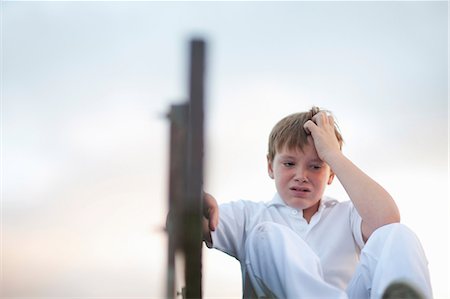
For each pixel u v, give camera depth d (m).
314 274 1.46
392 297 1.18
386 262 1.38
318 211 2.04
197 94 0.98
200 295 1.06
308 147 2.02
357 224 1.96
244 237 2.01
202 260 1.07
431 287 1.37
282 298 1.51
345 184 1.86
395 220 1.78
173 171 1.03
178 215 1.04
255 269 1.58
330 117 2.11
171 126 1.02
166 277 1.06
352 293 1.54
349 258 1.95
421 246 1.43
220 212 2.01
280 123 2.15
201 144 1.00
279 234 1.52
